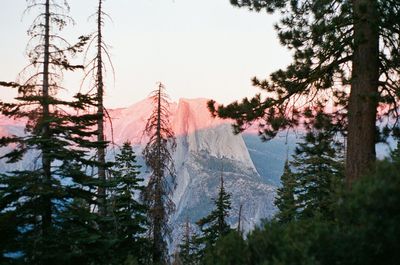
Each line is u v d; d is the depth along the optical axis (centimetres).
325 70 1064
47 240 1050
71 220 1161
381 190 410
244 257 510
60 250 1053
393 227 407
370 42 1003
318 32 999
